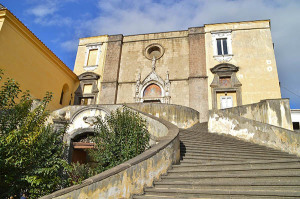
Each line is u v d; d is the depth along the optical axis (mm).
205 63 23234
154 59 24422
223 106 21812
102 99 23859
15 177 7066
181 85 23141
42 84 19406
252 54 22594
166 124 10602
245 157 9242
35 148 7684
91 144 13500
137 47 25766
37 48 18859
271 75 21594
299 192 4887
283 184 5375
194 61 23516
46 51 19812
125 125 9867
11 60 16125
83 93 24672
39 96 18953
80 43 27219
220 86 22281
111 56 25609
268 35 23016
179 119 17219
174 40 25141
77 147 13555
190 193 5824
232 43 23422
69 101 23891
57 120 13055
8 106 8188
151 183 6840
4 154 6906
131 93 23891
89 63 26266
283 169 6195
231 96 21953
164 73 24000
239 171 6484
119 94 24094
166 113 17422
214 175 6410
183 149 9586
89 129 13617
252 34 23344
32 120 7984
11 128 7691
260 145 12062
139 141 9461
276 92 21000
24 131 7418
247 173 6379
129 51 25781
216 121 14617
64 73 23062
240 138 13258
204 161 8398
